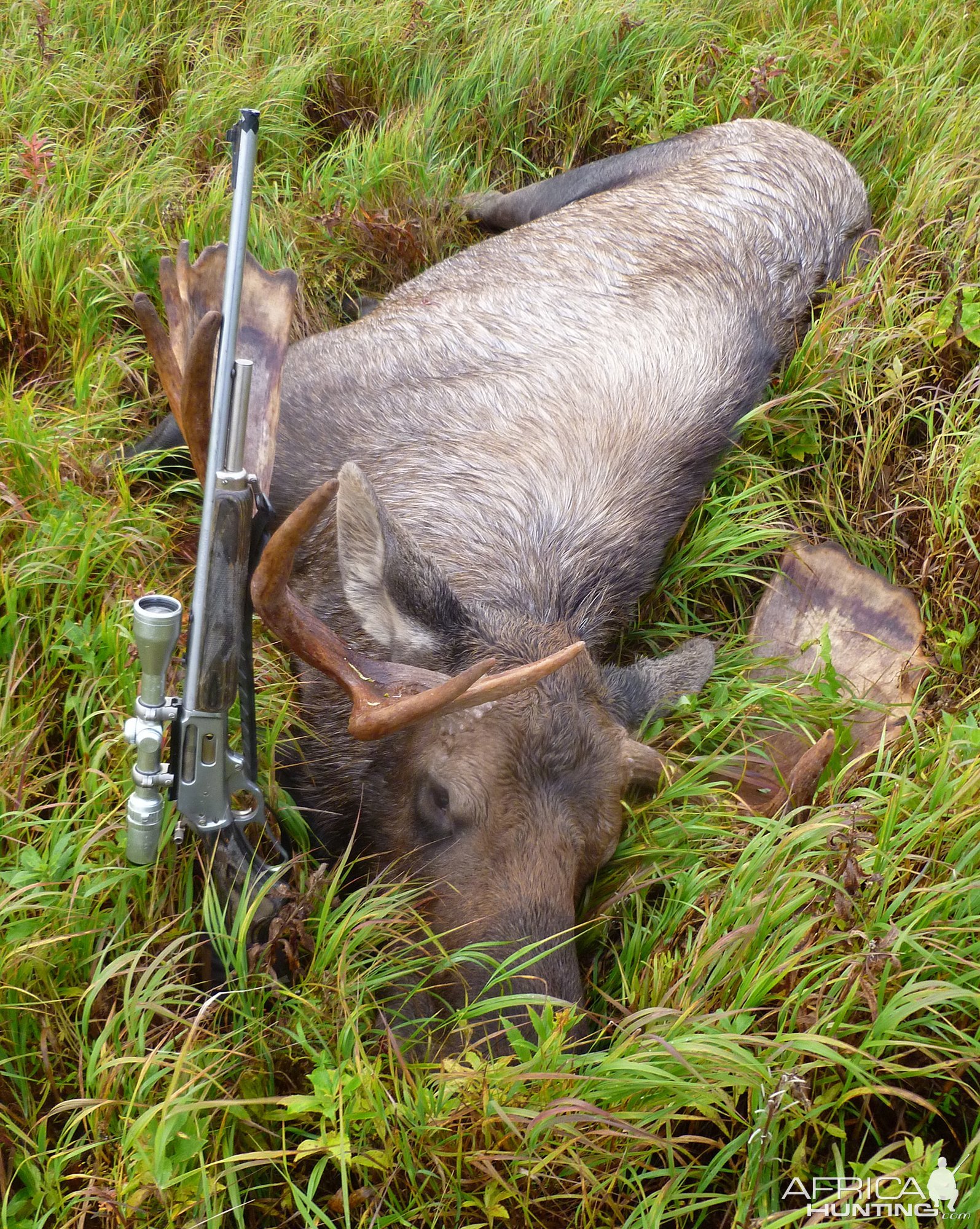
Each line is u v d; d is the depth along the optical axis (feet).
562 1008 7.10
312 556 8.97
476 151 13.64
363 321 10.49
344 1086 6.53
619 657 9.75
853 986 7.04
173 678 7.75
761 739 8.75
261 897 6.87
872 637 9.38
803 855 7.69
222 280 8.16
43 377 9.71
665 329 10.52
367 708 7.02
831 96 14.33
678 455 9.93
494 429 9.52
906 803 8.14
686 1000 7.22
